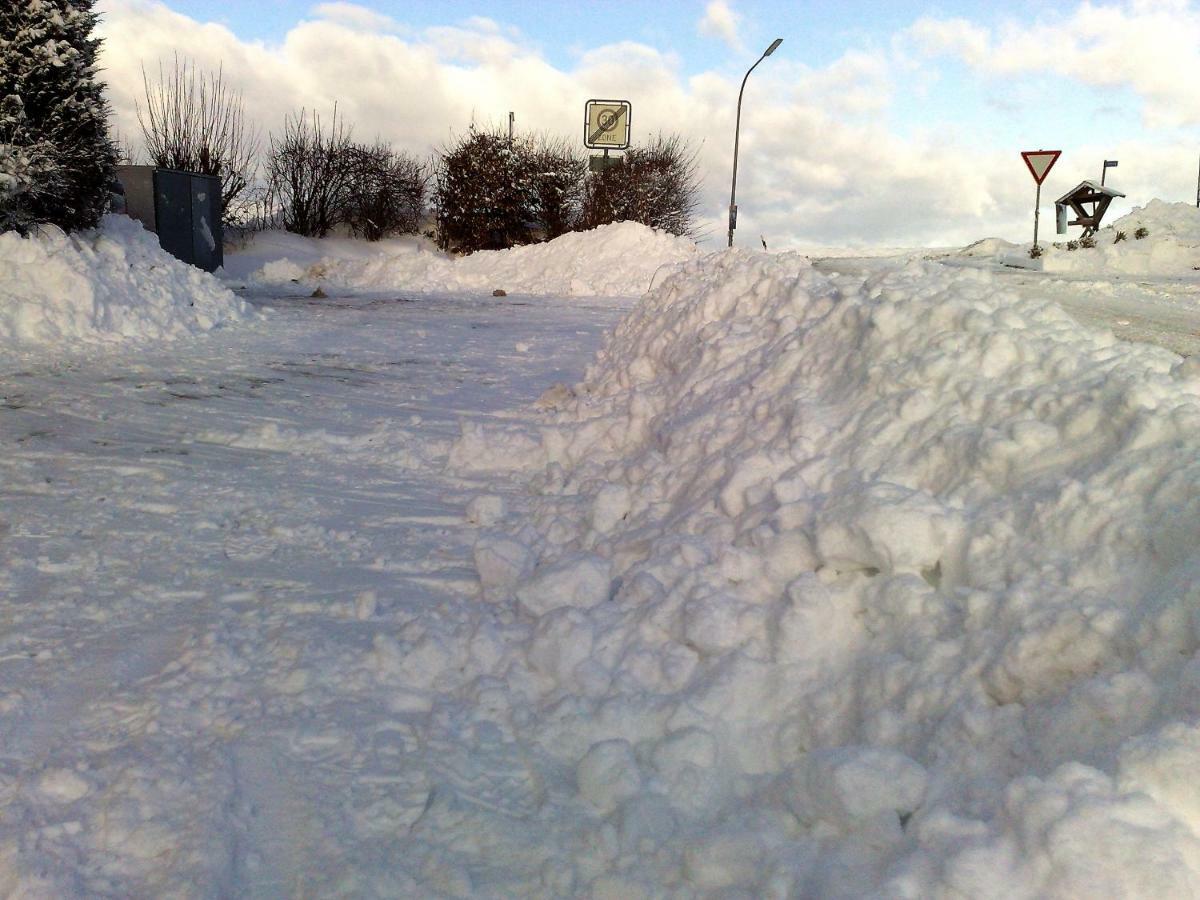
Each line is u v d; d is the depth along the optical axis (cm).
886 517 295
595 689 296
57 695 295
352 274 2372
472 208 3212
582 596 348
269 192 3056
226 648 325
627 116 3266
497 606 373
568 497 502
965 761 225
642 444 550
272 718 286
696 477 439
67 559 409
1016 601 251
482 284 2336
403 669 315
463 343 1183
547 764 269
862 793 218
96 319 1023
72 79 1143
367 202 3225
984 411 339
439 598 384
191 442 622
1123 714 207
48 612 355
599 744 259
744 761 266
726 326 576
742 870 216
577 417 640
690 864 220
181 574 400
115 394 747
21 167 1057
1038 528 273
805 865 211
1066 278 1727
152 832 231
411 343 1161
